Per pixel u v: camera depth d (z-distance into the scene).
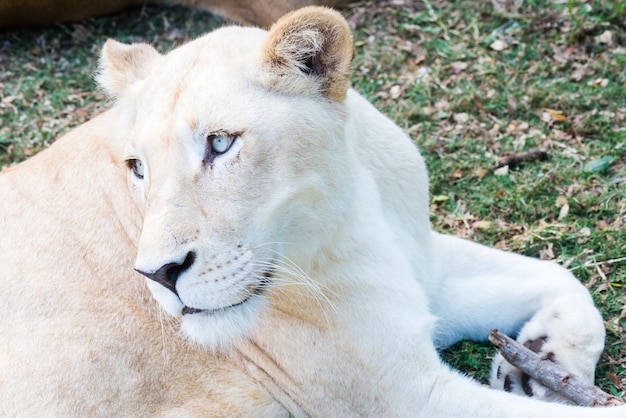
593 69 9.30
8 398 5.41
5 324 5.58
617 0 10.13
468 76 9.65
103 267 5.67
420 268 6.17
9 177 6.07
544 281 6.46
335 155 4.97
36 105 10.32
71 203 5.81
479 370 6.31
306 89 4.89
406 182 6.07
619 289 6.70
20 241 5.77
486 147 8.56
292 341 5.45
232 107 4.67
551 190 7.88
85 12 11.92
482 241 7.51
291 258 4.99
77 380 5.41
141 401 5.50
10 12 11.62
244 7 11.59
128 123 5.30
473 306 6.51
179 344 5.60
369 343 5.36
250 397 5.69
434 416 5.32
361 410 5.48
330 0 11.19
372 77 10.01
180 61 5.04
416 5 11.03
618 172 7.90
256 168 4.65
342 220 5.10
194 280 4.58
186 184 4.63
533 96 9.05
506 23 10.33
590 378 5.84
